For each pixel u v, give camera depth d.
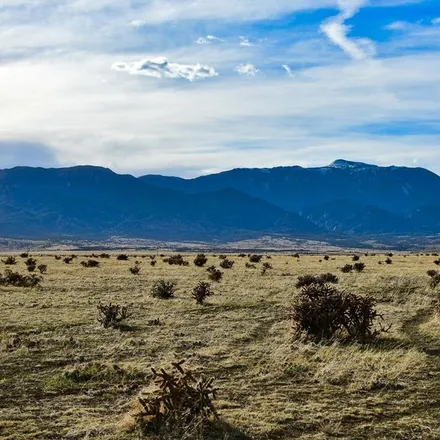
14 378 13.92
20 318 23.58
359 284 39.81
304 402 12.10
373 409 11.62
